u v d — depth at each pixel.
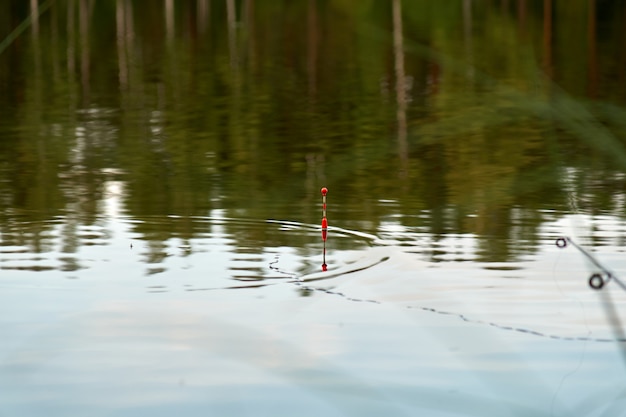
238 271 17.33
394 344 13.37
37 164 28.17
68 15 83.56
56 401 11.56
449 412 10.98
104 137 33.00
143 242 19.42
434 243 19.02
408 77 46.97
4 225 20.81
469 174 25.50
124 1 95.88
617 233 19.27
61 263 17.81
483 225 20.31
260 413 11.16
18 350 13.24
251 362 12.61
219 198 23.48
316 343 13.45
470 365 12.45
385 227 20.41
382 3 77.75
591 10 78.62
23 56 57.75
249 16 82.50
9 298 15.73
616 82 43.81
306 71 50.19
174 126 35.09
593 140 9.86
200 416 11.14
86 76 49.28
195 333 13.91
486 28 63.28
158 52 58.97
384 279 16.70
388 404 11.31
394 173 26.12
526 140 29.23
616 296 15.39
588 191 22.95
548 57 52.12
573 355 12.77
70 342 13.55
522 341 13.41
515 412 10.89
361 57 55.00
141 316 14.74
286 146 30.95
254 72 49.88
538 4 81.75
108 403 11.48
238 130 34.09
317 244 19.14
